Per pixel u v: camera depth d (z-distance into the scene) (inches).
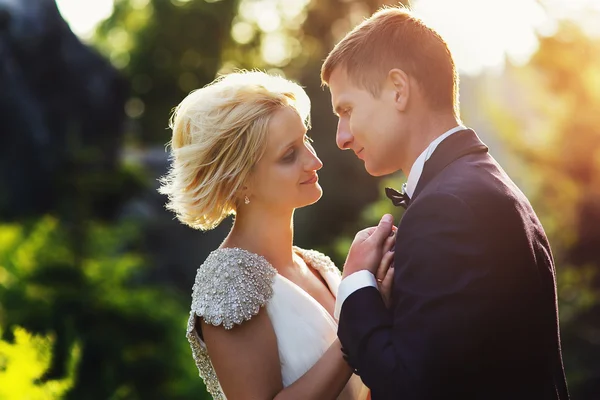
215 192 100.0
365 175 755.4
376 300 85.9
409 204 91.5
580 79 341.4
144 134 1258.6
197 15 1244.5
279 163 99.2
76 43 677.3
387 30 92.0
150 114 1266.0
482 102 401.1
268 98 99.5
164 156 874.8
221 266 96.9
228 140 98.3
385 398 80.7
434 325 79.5
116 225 626.2
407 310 81.4
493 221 83.3
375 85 91.7
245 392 95.0
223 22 1253.7
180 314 351.9
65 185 601.3
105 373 275.9
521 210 87.0
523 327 84.1
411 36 91.4
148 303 322.0
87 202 606.5
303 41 1200.8
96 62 689.6
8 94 578.6
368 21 94.8
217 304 95.3
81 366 277.6
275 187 99.6
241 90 99.5
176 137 103.6
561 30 346.0
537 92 363.6
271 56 1254.9
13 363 125.6
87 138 666.8
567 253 347.6
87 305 294.5
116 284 331.6
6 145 572.1
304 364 97.1
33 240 342.3
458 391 80.3
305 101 103.3
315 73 783.1
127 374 291.7
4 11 605.3
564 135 342.3
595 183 338.3
